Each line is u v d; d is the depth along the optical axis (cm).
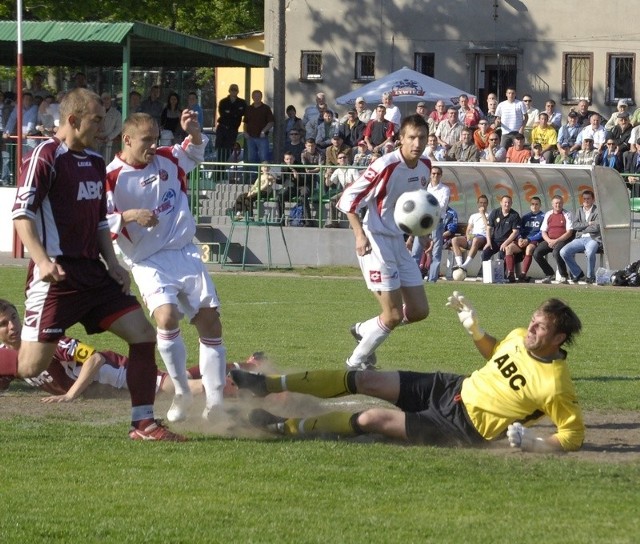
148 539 728
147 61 4556
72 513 785
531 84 5262
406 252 1369
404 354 1678
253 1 7238
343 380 1062
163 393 1300
